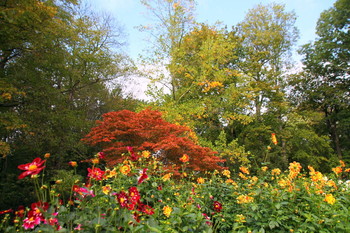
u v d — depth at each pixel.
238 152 12.05
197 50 14.49
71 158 13.40
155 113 8.34
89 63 12.73
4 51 9.14
